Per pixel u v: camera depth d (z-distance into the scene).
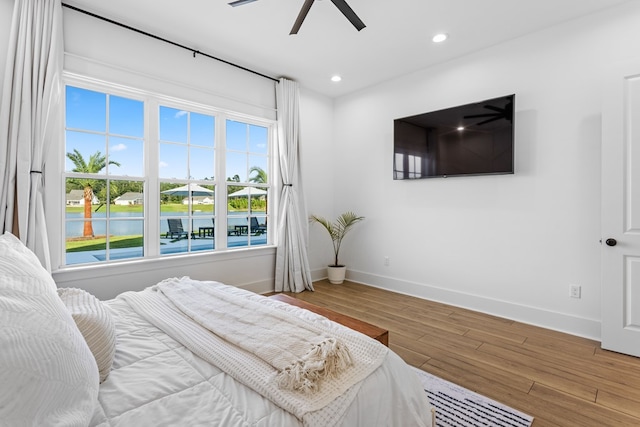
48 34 2.42
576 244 2.78
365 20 2.80
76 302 1.35
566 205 2.82
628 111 2.38
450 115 3.47
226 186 3.71
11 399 0.58
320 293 4.03
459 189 3.50
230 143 3.83
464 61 3.45
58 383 0.69
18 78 2.29
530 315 3.03
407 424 1.15
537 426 1.63
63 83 2.64
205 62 3.43
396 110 4.07
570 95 2.79
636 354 2.37
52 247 2.51
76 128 2.75
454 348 2.51
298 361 1.05
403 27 2.91
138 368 1.11
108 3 2.59
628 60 2.37
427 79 3.76
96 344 1.06
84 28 2.67
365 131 4.42
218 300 1.74
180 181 3.36
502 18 2.77
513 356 2.38
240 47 3.31
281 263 4.07
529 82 3.01
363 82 4.23
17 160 2.29
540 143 2.95
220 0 2.56
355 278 4.60
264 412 0.90
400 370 1.26
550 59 2.89
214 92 3.49
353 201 4.60
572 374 2.13
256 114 3.88
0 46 2.31
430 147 3.63
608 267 2.47
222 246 3.67
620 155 2.41
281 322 1.42
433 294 3.74
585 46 2.71
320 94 4.64
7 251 1.06
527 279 3.05
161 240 3.29
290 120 4.12
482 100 3.31
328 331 1.37
